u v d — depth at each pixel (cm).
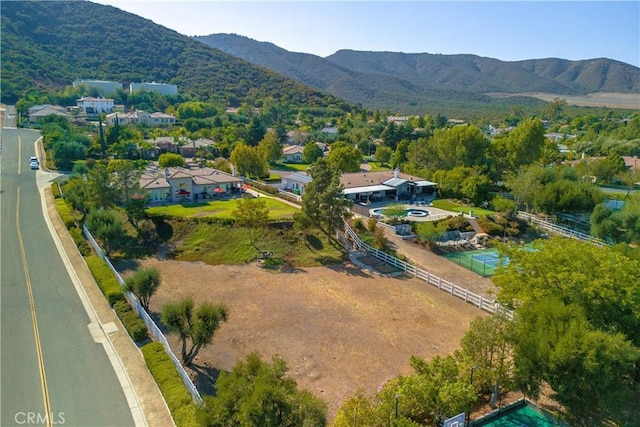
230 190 6962
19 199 6384
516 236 5666
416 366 2342
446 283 3953
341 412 2006
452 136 8288
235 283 4097
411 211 6419
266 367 1938
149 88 19662
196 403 2173
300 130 16000
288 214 5609
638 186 9181
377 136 16388
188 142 11338
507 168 8412
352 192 6875
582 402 2125
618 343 2028
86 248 4541
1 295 3562
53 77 18938
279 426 1709
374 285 4078
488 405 2358
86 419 2197
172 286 4000
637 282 2342
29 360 2689
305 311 3531
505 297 2661
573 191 6094
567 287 2423
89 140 10331
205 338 2603
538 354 2078
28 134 10938
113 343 2903
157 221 5288
